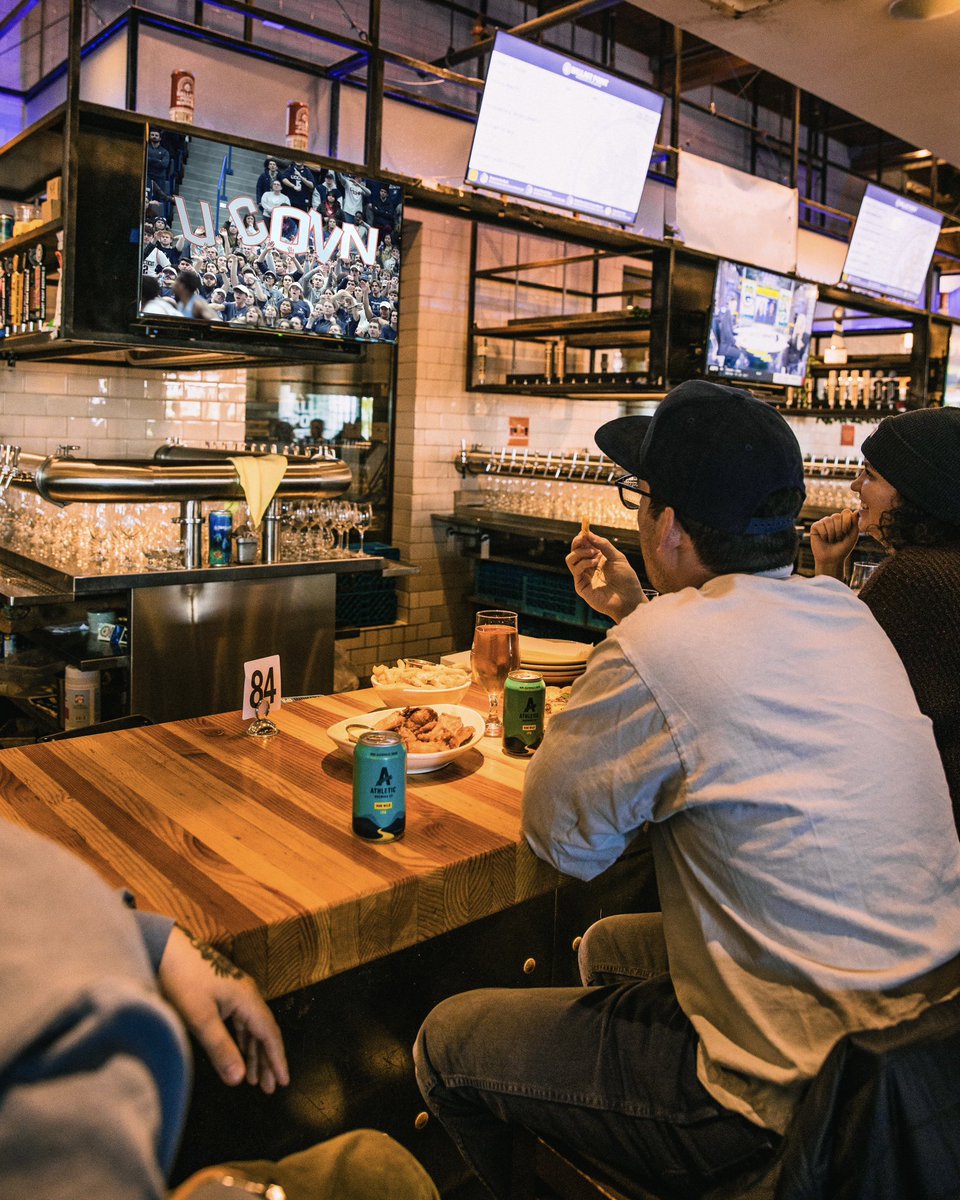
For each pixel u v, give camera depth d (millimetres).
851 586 3119
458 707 2184
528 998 1544
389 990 1635
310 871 1496
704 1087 1311
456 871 1537
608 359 7746
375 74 3969
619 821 1384
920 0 3803
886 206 6227
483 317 6973
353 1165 1141
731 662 1327
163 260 3436
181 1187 975
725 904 1317
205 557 4227
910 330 7730
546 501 6359
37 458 4262
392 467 6844
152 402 5438
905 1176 1067
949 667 1738
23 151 4168
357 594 6504
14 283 4410
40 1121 572
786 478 1485
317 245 3828
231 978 1158
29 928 652
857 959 1243
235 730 2191
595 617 5844
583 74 4305
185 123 3455
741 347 5789
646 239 5141
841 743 1320
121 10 4410
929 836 1336
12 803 1733
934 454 1929
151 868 1489
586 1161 1450
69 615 4156
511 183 4301
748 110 8898
